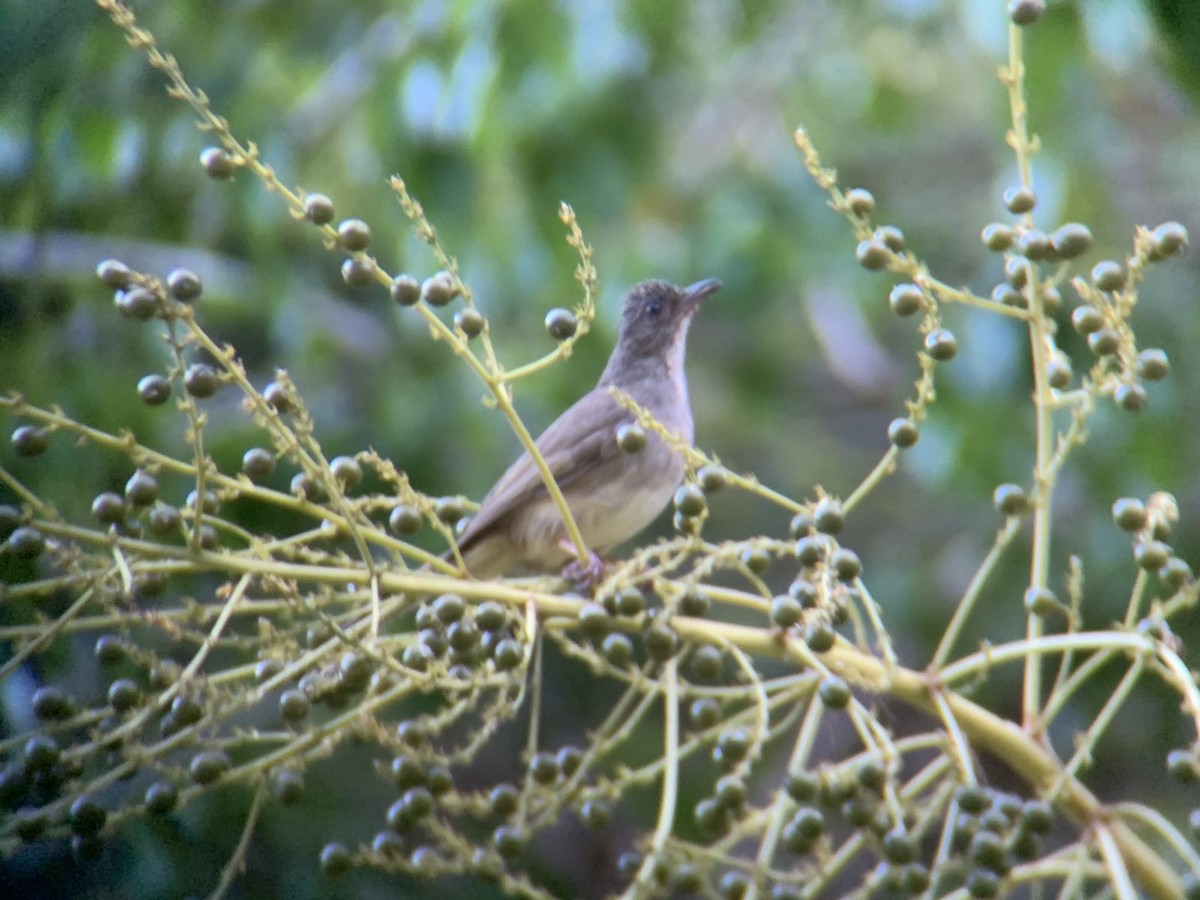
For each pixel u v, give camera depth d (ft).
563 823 41.98
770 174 51.85
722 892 18.65
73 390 33.65
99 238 38.60
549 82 43.01
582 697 42.04
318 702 19.61
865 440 54.75
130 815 17.95
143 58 37.68
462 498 21.88
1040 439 19.98
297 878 29.45
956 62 51.44
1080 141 42.52
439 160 41.32
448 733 41.83
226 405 39.88
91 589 17.93
